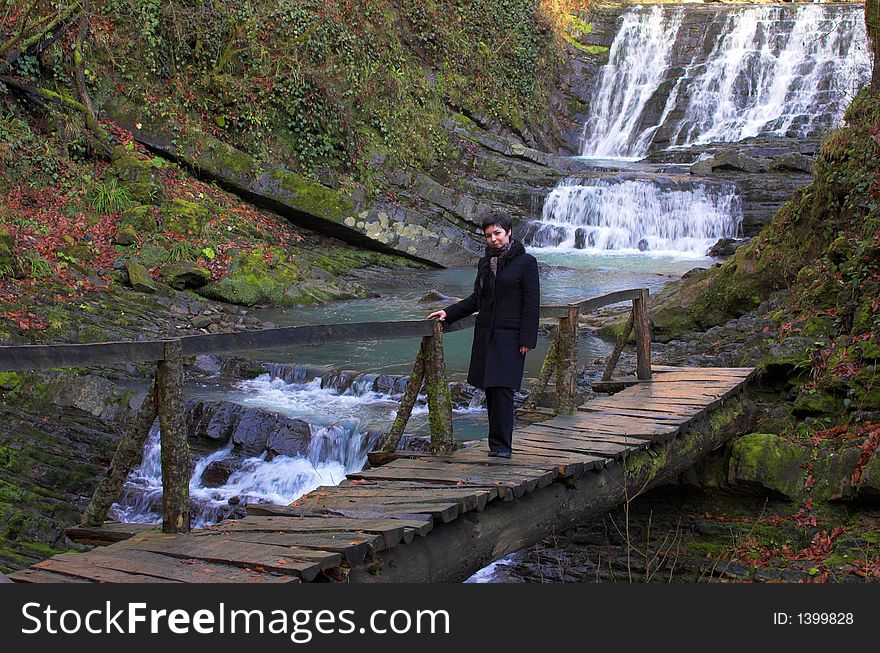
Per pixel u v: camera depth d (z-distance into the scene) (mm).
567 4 30719
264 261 15516
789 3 30578
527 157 23938
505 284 6070
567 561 7207
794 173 21719
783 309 10273
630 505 7902
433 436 6453
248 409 9266
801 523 7160
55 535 7297
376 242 18984
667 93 28938
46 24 15859
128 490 8328
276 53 19297
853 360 8336
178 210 15555
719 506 7797
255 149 18453
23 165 14883
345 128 19922
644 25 30484
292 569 3908
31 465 8281
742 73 28594
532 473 5758
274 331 5043
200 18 18344
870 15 10922
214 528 4648
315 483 8477
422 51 24500
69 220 14641
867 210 9773
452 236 20453
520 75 27062
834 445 7680
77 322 11555
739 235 20469
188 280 14273
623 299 8773
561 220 21828
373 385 10430
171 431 4500
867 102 10461
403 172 20906
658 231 20938
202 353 4652
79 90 16375
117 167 16172
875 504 7043
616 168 24641
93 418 9344
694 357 10609
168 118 17375
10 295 11531
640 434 6867
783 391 9141
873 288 8820
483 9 26047
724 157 22359
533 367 11391
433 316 6395
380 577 4430
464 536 5113
